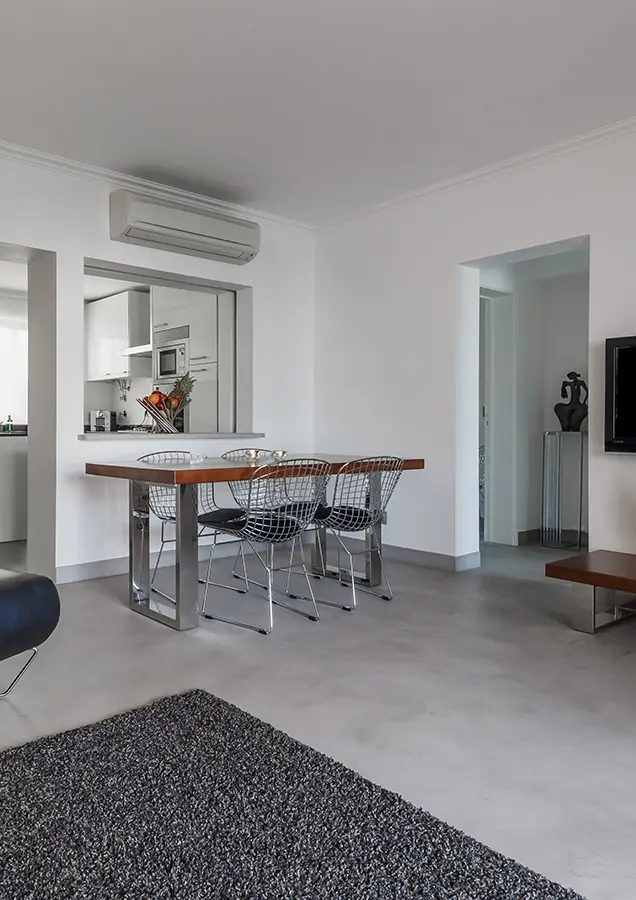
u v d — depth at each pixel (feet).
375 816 5.37
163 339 20.25
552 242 12.91
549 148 12.63
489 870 4.72
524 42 9.15
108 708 7.52
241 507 13.37
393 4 8.29
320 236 18.02
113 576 14.32
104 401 26.02
